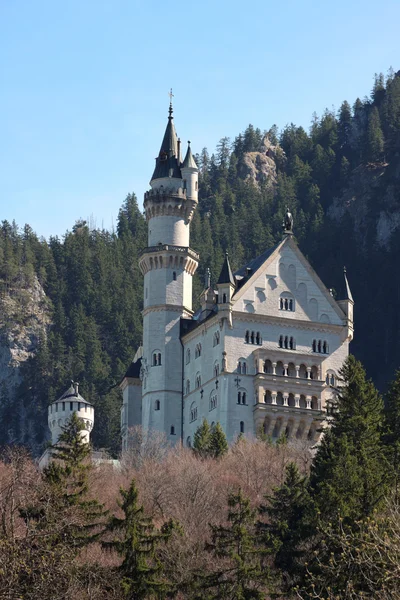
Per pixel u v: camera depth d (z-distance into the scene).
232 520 119.69
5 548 88.50
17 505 96.44
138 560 109.00
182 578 111.50
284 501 126.69
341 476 127.50
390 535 84.62
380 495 114.25
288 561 116.38
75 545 107.56
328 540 107.88
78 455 141.75
